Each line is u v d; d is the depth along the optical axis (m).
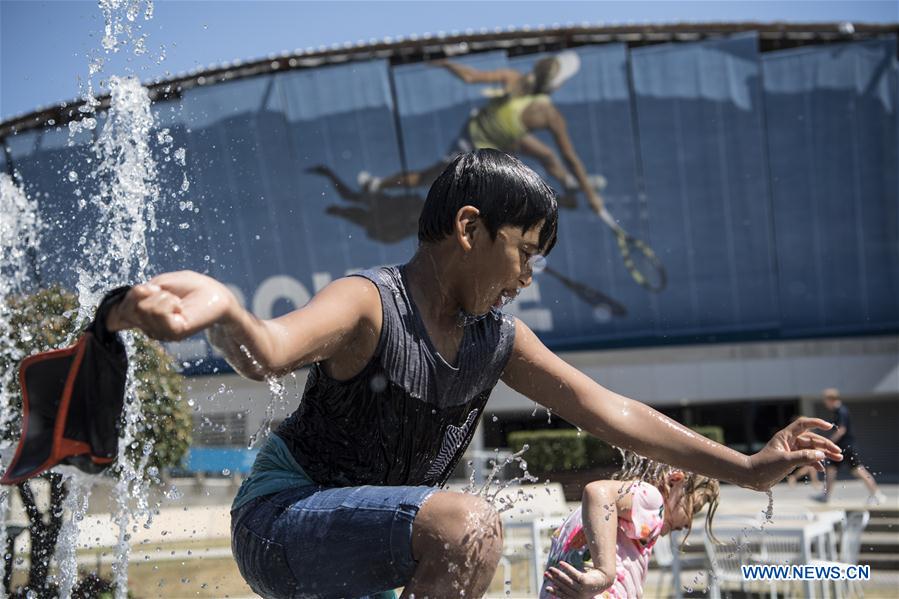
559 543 2.91
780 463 2.01
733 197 21.11
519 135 21.25
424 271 1.78
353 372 1.69
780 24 20.78
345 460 1.77
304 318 1.53
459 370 1.80
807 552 5.60
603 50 20.97
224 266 20.11
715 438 18.61
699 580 5.77
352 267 21.06
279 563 1.69
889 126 20.61
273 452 1.82
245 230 20.34
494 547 1.57
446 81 21.11
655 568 7.08
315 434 1.77
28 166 12.20
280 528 1.70
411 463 1.82
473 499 1.59
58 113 12.16
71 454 1.33
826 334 21.20
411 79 21.11
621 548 2.81
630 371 21.62
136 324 1.26
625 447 2.07
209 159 19.86
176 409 5.03
